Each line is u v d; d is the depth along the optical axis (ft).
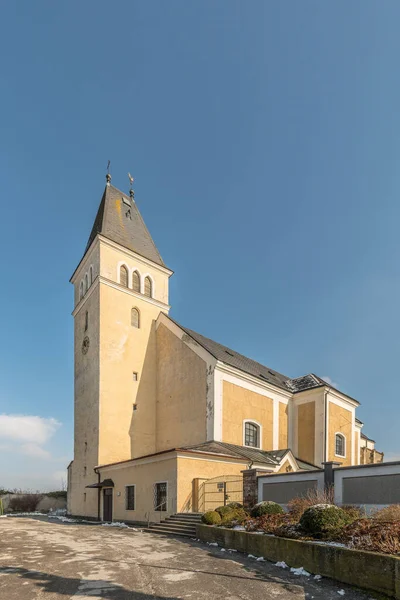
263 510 45.32
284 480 49.62
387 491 38.81
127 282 102.53
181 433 88.48
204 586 27.45
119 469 77.20
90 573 31.24
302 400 106.73
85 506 87.61
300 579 29.22
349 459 108.99
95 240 100.22
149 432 95.55
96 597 25.16
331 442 102.42
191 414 86.99
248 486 53.67
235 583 28.19
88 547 43.57
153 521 63.93
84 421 94.73
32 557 37.76
